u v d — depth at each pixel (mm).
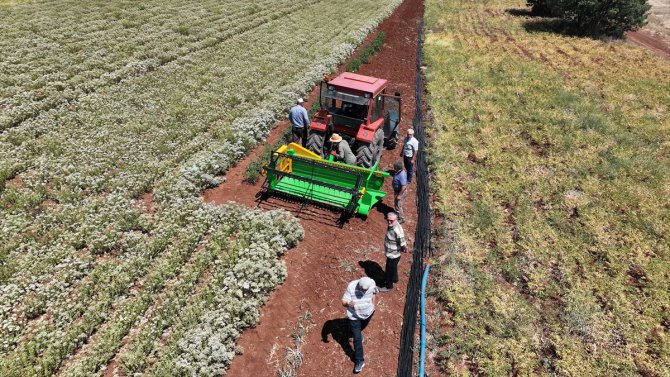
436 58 26594
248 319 7961
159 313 7828
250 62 21750
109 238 9453
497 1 50406
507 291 9188
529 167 14344
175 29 25219
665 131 17422
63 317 7465
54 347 6926
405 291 9203
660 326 8492
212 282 8609
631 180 13633
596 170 14156
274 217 10562
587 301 8953
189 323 7699
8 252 8836
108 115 14719
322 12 36250
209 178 11992
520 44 31094
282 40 26297
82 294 7941
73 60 18938
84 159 12188
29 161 11797
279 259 9672
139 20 26359
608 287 9383
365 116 11969
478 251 10320
